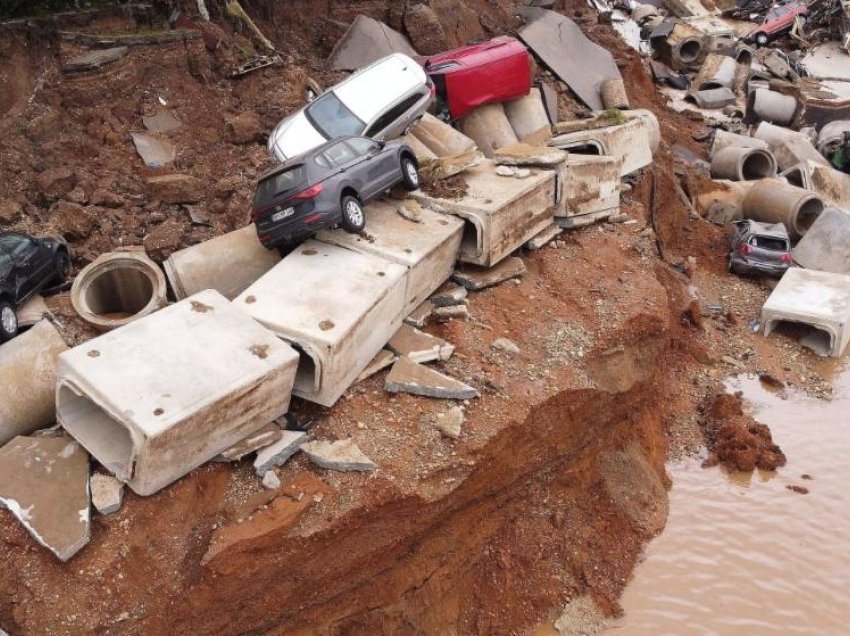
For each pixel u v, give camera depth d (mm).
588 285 14766
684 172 22672
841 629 11672
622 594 12078
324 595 9930
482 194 14359
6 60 14727
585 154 17797
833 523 13383
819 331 18047
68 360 9938
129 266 12695
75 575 8930
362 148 13547
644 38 36031
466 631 11039
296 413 11070
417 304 13188
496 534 11789
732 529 13227
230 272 13062
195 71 17172
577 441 12812
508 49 19172
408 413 11195
